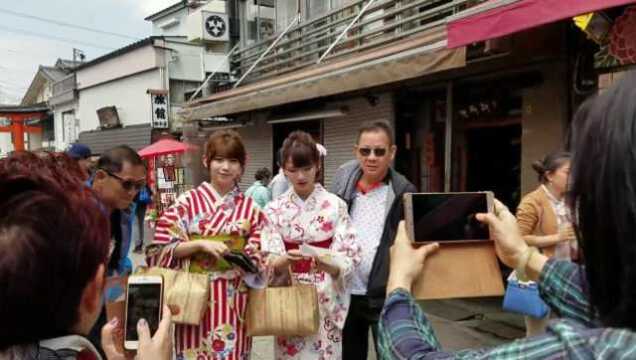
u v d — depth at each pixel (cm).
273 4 1173
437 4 709
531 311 331
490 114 597
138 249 916
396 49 554
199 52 1492
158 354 141
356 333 293
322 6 962
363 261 286
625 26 353
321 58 826
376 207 293
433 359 84
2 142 2800
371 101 734
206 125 1166
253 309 263
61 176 107
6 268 86
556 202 343
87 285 97
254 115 1051
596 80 468
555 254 338
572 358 67
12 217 90
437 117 688
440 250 125
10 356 90
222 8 1261
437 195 128
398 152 719
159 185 1157
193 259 263
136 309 171
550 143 516
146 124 1472
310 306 263
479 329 500
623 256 66
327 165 859
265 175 749
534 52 476
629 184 65
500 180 656
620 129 67
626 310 66
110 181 237
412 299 107
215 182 271
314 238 275
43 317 90
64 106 2011
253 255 266
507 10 363
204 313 257
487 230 129
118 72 1614
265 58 1024
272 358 436
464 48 442
